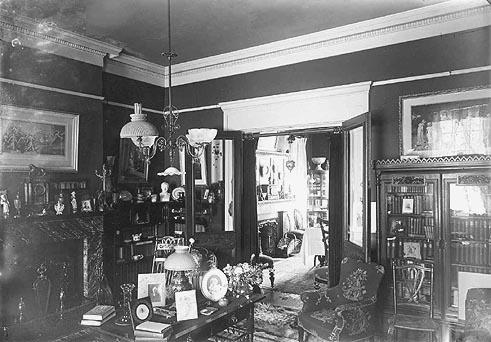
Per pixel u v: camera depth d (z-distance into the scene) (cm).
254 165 598
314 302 412
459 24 423
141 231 618
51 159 467
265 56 559
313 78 525
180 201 640
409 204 429
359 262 412
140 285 361
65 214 459
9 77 430
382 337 429
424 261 418
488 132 405
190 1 406
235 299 376
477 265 392
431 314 389
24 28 438
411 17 442
